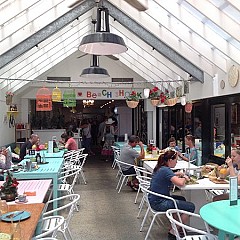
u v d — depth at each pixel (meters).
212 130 7.14
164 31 6.57
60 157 6.51
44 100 8.60
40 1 5.48
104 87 11.09
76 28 7.93
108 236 3.99
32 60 8.08
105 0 6.47
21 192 3.37
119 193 6.29
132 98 8.33
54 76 10.77
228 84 6.05
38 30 6.25
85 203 5.55
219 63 6.13
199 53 6.10
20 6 5.02
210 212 2.59
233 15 4.48
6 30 5.51
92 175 8.41
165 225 4.37
